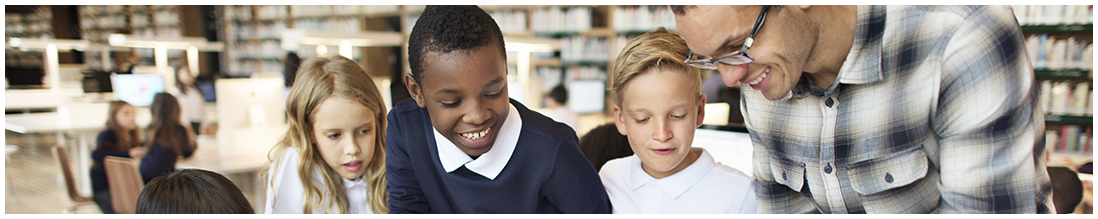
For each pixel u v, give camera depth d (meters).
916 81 1.03
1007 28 0.95
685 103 1.26
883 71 1.05
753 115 1.29
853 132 1.15
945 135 1.07
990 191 1.02
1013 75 0.95
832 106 1.15
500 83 1.12
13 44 5.58
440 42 1.05
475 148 1.18
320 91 1.47
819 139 1.21
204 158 2.34
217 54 6.86
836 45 1.01
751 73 0.96
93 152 2.63
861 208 1.25
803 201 1.35
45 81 5.89
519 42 3.75
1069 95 3.14
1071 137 3.14
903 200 1.19
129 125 2.72
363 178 1.55
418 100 1.17
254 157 2.35
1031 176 1.01
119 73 4.97
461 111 1.12
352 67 1.52
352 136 1.50
